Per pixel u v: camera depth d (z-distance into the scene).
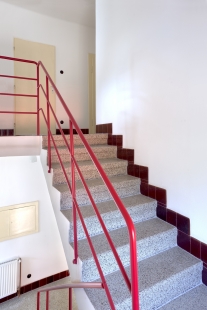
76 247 1.35
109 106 2.81
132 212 1.86
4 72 3.50
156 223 1.88
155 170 2.03
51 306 2.59
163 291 1.37
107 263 1.41
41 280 2.94
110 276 1.40
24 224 2.75
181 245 1.75
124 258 1.49
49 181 1.96
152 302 1.32
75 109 4.26
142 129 2.18
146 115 2.12
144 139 2.16
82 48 4.29
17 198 2.68
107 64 2.81
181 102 1.70
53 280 3.03
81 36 4.26
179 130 1.73
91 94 4.44
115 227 1.75
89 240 1.13
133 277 0.73
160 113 1.93
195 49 1.55
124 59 2.44
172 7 1.74
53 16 3.88
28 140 2.21
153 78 2.00
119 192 2.09
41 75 3.84
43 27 3.83
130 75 2.34
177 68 1.72
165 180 1.91
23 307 2.57
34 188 2.79
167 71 1.83
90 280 1.35
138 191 2.23
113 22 2.63
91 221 1.61
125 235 1.64
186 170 1.69
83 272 1.31
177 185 1.78
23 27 3.63
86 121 4.40
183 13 1.64
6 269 2.60
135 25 2.21
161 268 1.49
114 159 2.54
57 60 4.01
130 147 2.39
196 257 1.62
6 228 2.63
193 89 1.59
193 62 1.57
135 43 2.23
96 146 2.62
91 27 4.36
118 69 2.57
